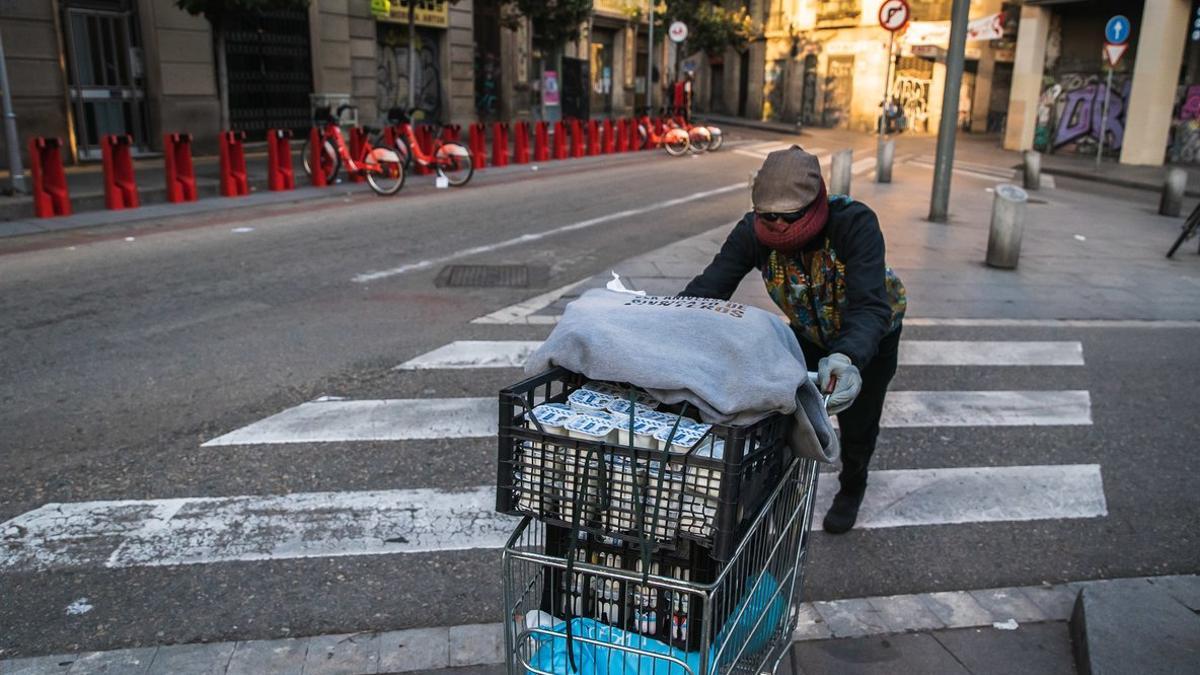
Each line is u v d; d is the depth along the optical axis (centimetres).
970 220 1313
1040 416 571
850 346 252
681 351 211
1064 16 2706
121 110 1653
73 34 1544
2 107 1388
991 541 416
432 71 2566
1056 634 341
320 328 691
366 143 1462
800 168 261
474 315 741
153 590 348
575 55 3347
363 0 2195
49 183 1106
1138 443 532
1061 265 1044
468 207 1318
